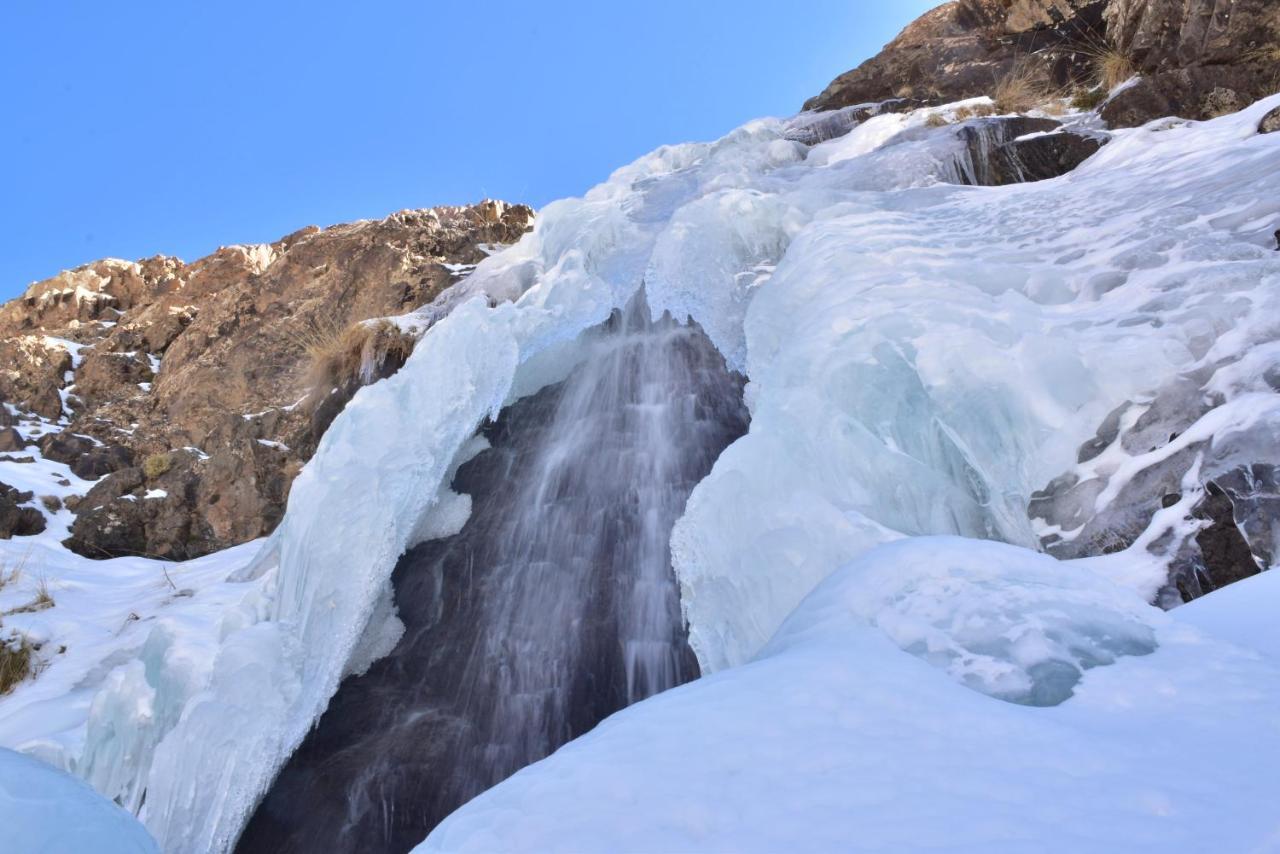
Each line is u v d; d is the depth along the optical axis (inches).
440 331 231.9
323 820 166.6
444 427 219.8
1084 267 185.8
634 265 279.4
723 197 273.6
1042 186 257.0
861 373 169.5
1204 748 57.0
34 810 63.6
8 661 234.8
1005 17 412.2
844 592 97.0
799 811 54.3
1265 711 61.0
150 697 188.5
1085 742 59.7
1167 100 289.3
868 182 291.9
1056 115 328.5
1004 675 73.9
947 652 79.3
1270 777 51.8
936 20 448.1
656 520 205.9
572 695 179.3
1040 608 82.5
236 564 283.4
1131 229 196.1
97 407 394.0
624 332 269.0
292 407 346.6
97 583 288.7
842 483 156.8
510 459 236.4
